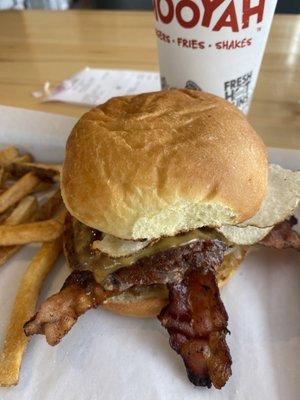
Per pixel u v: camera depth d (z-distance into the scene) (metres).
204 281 0.17
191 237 0.17
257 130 0.25
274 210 0.17
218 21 0.19
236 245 0.18
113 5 0.55
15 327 0.18
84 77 0.32
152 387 0.17
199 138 0.15
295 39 0.35
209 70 0.21
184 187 0.15
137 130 0.16
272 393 0.17
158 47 0.22
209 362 0.16
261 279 0.21
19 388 0.17
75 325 0.19
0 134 0.27
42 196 0.26
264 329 0.19
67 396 0.17
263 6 0.20
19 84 0.31
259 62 0.22
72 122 0.27
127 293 0.18
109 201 0.15
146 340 0.19
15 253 0.23
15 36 0.39
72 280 0.18
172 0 0.19
